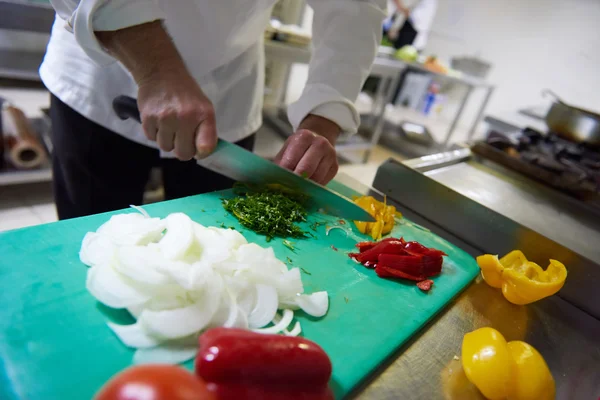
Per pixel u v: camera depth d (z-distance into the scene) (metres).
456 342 0.67
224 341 0.43
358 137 3.09
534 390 0.54
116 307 0.52
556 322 0.79
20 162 1.67
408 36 3.43
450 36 4.20
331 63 0.96
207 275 0.55
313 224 0.89
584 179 1.28
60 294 0.54
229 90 1.11
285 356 0.44
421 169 1.13
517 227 0.91
